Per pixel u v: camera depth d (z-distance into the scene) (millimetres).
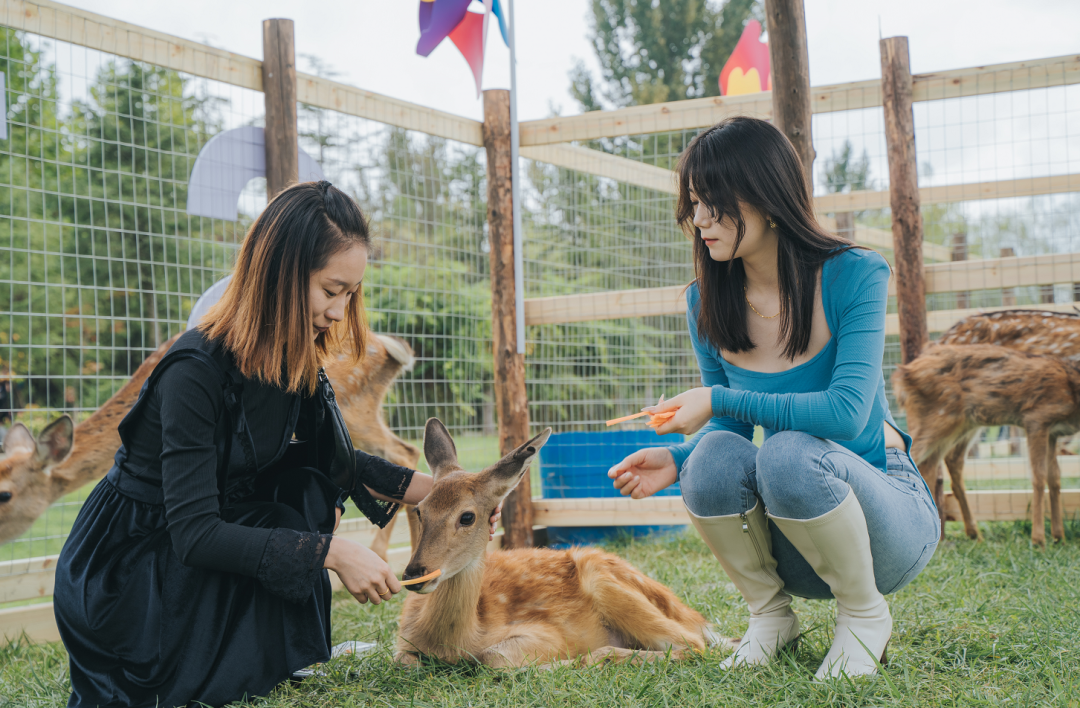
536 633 2592
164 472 2082
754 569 2266
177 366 2133
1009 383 4504
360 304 2459
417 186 5293
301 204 2146
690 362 5926
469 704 2037
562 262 5984
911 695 1899
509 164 5023
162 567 2123
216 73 4113
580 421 5625
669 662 2328
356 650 2691
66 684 2424
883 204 5375
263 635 2168
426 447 2754
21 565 3580
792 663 2088
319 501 2379
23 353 9539
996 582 3342
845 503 1975
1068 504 4934
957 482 4773
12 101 4902
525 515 4965
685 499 2262
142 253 9664
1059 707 1789
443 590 2436
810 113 4379
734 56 8492
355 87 4559
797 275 2152
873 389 2061
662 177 5508
